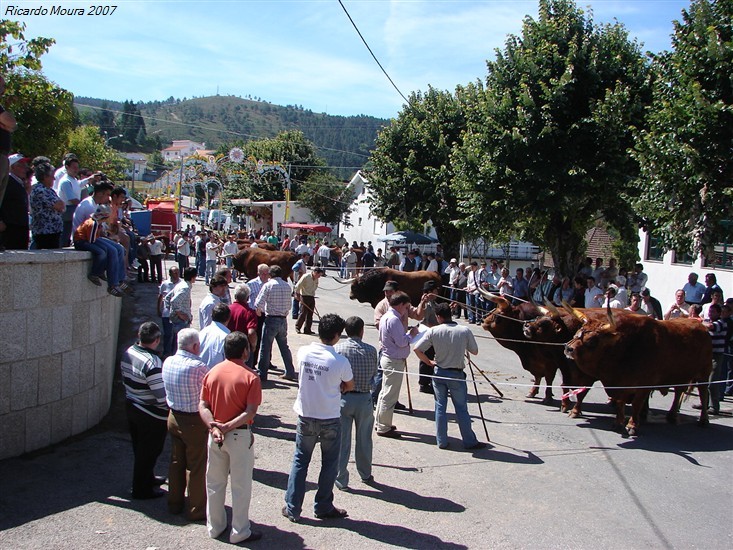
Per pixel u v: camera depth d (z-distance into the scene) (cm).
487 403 1030
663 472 737
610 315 857
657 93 1337
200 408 519
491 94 1783
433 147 2850
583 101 1694
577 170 1617
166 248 3050
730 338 1141
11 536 500
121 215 1234
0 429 632
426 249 4247
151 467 588
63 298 694
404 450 782
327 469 570
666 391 991
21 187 745
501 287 1839
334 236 5753
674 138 1232
